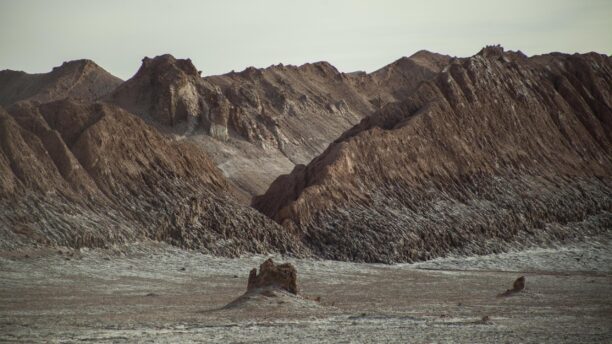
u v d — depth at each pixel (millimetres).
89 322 131375
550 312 159125
